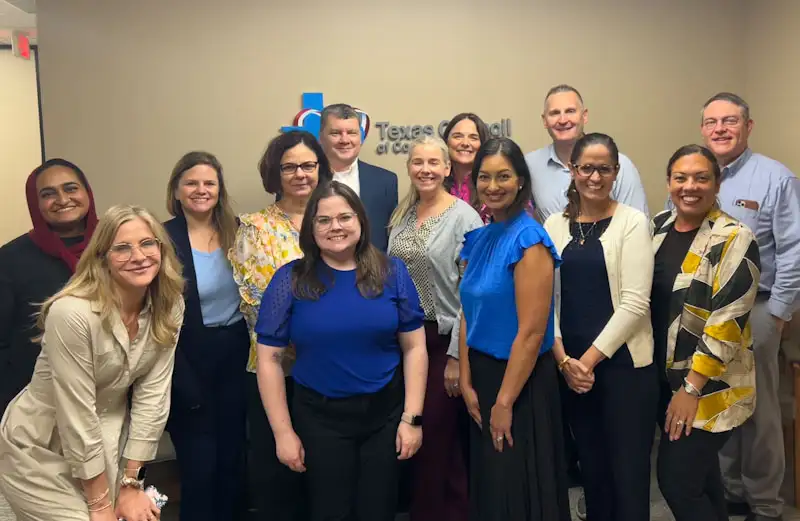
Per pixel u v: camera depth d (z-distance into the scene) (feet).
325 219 6.44
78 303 5.85
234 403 8.11
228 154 10.87
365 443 6.74
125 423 6.59
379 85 11.25
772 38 11.46
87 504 6.18
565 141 9.55
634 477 7.09
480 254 6.86
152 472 9.60
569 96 9.47
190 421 7.86
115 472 6.32
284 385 6.95
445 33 11.37
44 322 6.07
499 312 6.59
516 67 11.64
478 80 11.55
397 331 6.89
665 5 12.01
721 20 12.17
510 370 6.48
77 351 5.83
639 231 7.00
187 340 7.76
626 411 7.08
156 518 6.53
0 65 15.38
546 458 6.66
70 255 7.59
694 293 6.84
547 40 11.70
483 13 11.46
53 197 7.52
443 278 8.02
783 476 9.14
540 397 6.67
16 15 12.93
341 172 9.10
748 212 9.12
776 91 11.41
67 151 10.46
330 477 6.58
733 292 6.62
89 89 10.44
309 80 11.00
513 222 6.57
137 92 10.57
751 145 12.18
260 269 7.55
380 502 6.74
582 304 7.19
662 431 7.25
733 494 9.62
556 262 6.55
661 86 12.14
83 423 5.95
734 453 9.55
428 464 8.30
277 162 7.76
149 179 10.70
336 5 10.99
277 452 6.69
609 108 12.01
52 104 10.37
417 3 11.25
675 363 6.97
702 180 6.81
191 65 10.67
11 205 16.07
